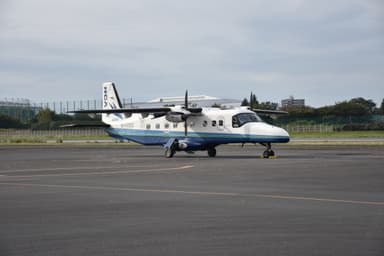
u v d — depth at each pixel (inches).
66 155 1755.7
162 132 1669.5
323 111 4429.1
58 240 426.0
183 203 610.2
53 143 3206.2
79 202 628.7
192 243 409.7
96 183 838.5
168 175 959.0
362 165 1120.8
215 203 607.2
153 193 703.7
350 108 4416.8
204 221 497.4
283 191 706.8
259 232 444.5
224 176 920.9
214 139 1545.3
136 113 1684.3
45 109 4633.4
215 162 1284.4
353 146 2117.4
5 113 4906.5
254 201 618.8
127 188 764.0
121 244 410.0
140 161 1381.6
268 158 1422.2
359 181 818.2
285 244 401.1
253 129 1471.5
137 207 585.9
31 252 389.1
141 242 415.5
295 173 959.0
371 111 4495.6
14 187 792.3
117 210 566.9
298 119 3892.7
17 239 430.9
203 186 776.9
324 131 3725.4
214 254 376.5
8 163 1360.7
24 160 1488.7
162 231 454.6
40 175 997.2
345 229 451.2
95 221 504.1
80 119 4311.0
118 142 3225.9
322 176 898.7
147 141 1718.8
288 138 1443.2
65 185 813.9
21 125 4803.2
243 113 1518.2
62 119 4611.2
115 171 1066.1
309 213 531.8
